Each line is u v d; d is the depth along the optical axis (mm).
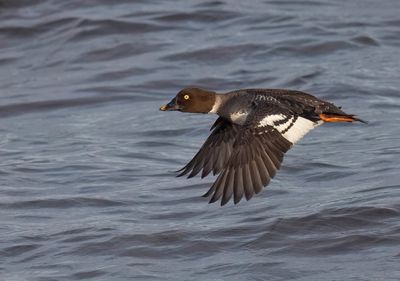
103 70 20797
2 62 21891
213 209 13219
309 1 23766
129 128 17750
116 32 22359
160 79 20062
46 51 22109
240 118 9961
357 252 11578
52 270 11641
